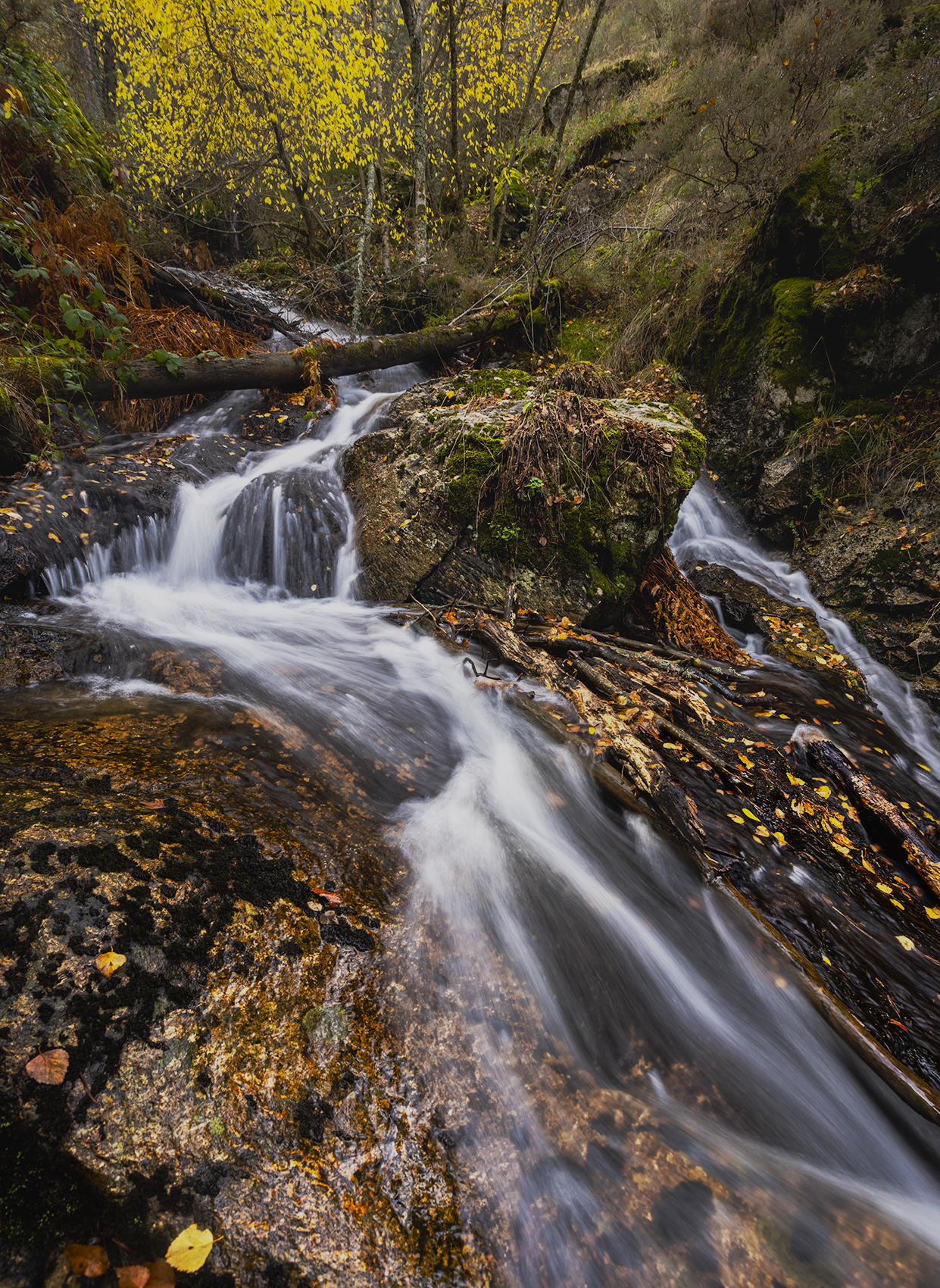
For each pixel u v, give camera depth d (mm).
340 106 9656
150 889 1981
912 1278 1678
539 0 10875
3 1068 1513
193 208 12398
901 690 5402
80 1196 1409
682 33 12406
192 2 8844
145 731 3023
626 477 4801
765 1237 1705
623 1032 2230
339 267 10719
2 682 3375
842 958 2639
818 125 7508
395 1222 1553
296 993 1906
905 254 6250
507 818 2992
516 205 11820
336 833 2602
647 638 5230
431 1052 1907
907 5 8281
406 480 5270
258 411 7777
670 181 10141
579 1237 1634
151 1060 1634
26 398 5551
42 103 6922
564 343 9328
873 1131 2168
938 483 5902
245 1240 1443
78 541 4879
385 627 4762
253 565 5578
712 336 7949
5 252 6043
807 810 3357
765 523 7098
